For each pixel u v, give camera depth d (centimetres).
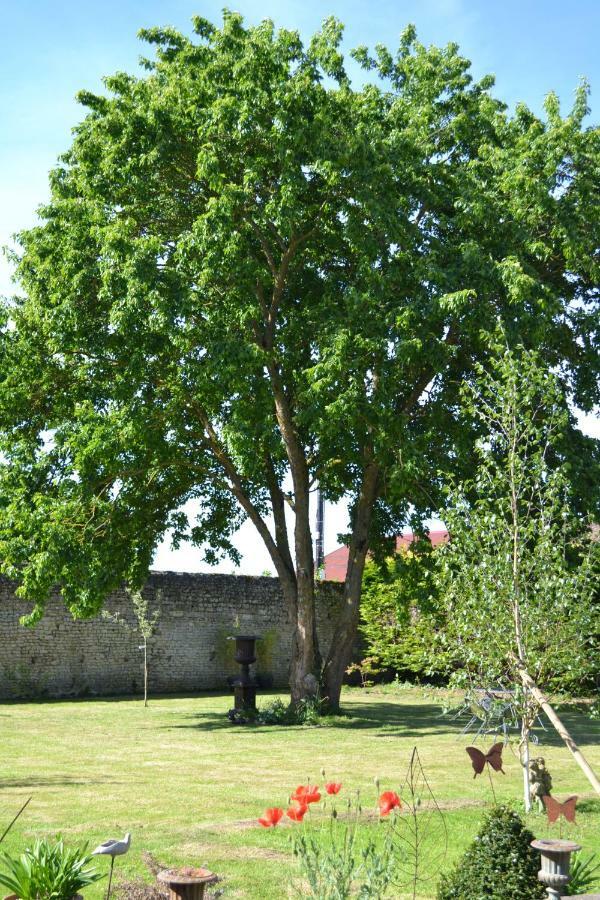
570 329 2056
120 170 1917
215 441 2125
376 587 3048
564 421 1080
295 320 1942
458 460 1897
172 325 1780
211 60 1958
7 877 575
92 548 1955
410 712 2319
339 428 1800
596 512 1873
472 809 1032
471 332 1842
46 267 1947
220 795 1120
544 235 2002
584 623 987
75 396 2050
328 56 2008
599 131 1952
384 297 1844
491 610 984
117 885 646
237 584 3072
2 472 2019
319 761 1440
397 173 1962
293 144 1817
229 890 701
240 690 2062
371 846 630
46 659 2594
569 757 1521
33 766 1367
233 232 1797
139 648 2552
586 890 660
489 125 2078
